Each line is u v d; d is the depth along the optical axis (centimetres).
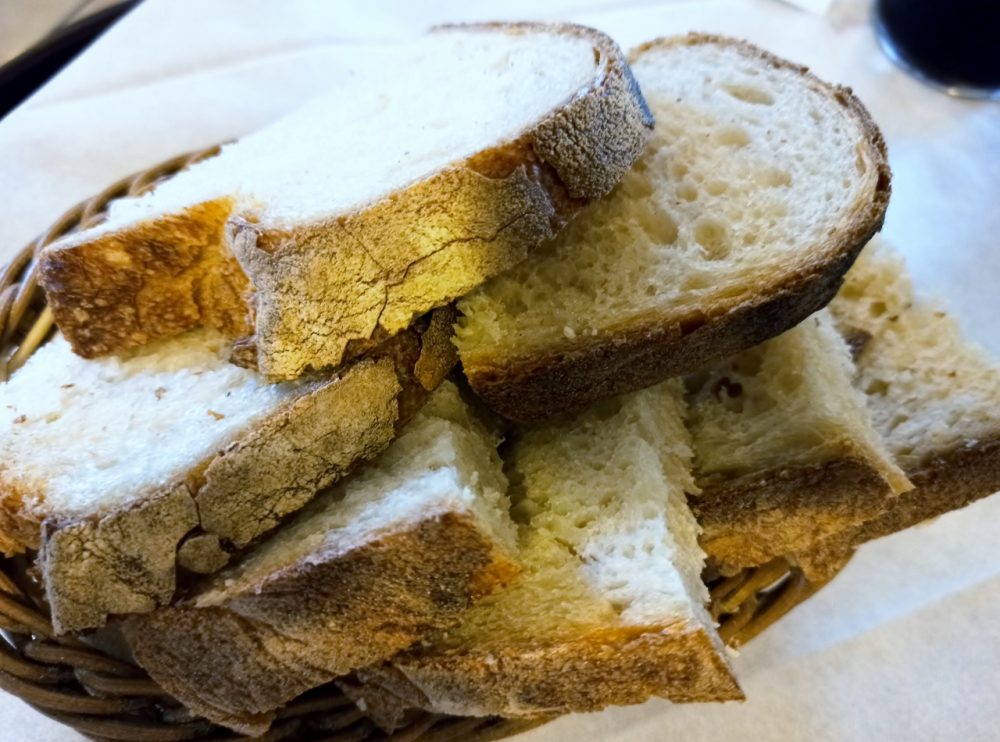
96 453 19
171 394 20
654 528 19
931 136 32
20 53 39
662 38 27
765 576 22
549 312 21
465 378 22
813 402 21
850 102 23
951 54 32
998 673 23
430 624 18
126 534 18
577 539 20
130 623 19
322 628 18
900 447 23
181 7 35
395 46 35
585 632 18
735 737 23
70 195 31
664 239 22
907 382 24
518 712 19
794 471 21
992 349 29
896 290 26
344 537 18
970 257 30
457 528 17
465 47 26
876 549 25
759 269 20
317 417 18
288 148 23
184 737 21
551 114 19
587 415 22
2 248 30
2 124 32
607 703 19
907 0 33
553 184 20
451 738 21
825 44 35
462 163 18
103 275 20
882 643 24
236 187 20
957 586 24
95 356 21
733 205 22
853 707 23
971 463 22
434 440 19
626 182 23
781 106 24
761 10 36
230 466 18
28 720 22
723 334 20
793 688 23
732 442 22
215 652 19
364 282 18
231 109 34
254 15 35
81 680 20
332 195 19
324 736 21
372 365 19
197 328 22
